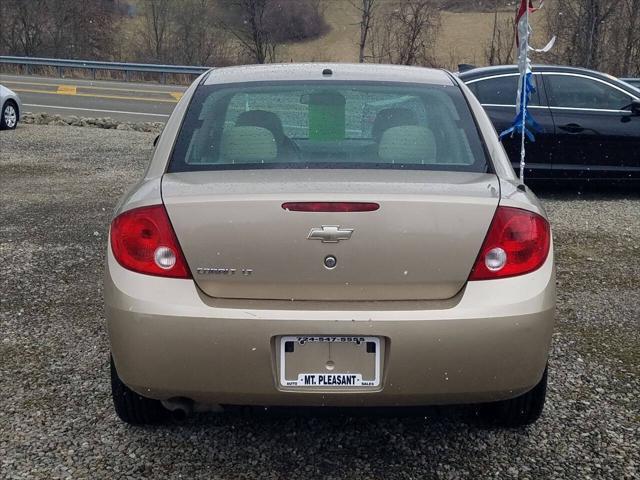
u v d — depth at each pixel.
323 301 2.63
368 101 3.41
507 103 8.42
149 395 2.73
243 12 31.28
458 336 2.59
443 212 2.62
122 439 3.17
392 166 3.03
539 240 2.76
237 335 2.58
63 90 23.27
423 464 3.01
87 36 35.16
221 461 3.02
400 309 2.61
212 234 2.62
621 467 2.97
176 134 3.22
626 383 3.72
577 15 20.66
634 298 5.05
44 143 13.00
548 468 2.97
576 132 8.34
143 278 2.67
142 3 34.91
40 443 3.13
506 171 3.09
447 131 3.24
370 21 25.64
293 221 2.59
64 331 4.38
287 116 3.33
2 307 4.78
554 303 2.79
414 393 2.63
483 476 2.92
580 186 9.16
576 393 3.61
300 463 3.01
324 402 2.65
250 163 3.05
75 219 7.34
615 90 8.45
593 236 6.80
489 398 2.71
